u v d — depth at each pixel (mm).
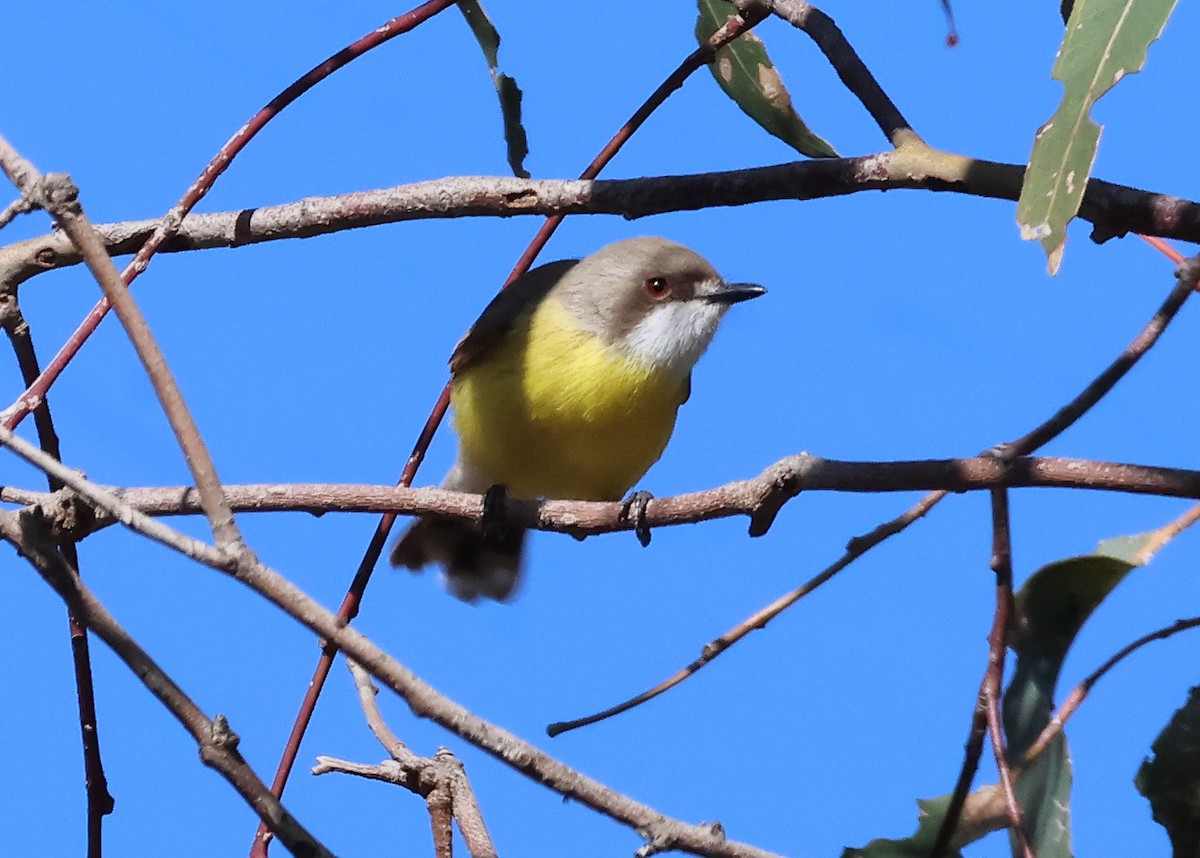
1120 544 8086
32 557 5859
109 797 7520
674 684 7734
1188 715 8109
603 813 6039
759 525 7715
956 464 6809
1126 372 6883
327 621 5641
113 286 5621
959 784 6840
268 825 5918
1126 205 8070
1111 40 6414
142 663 5898
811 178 9023
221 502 5566
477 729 5848
